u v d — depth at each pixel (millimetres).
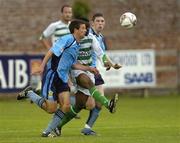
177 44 70125
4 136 31469
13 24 65500
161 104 56312
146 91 65750
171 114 46406
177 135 32094
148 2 69750
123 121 40844
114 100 30625
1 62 58969
